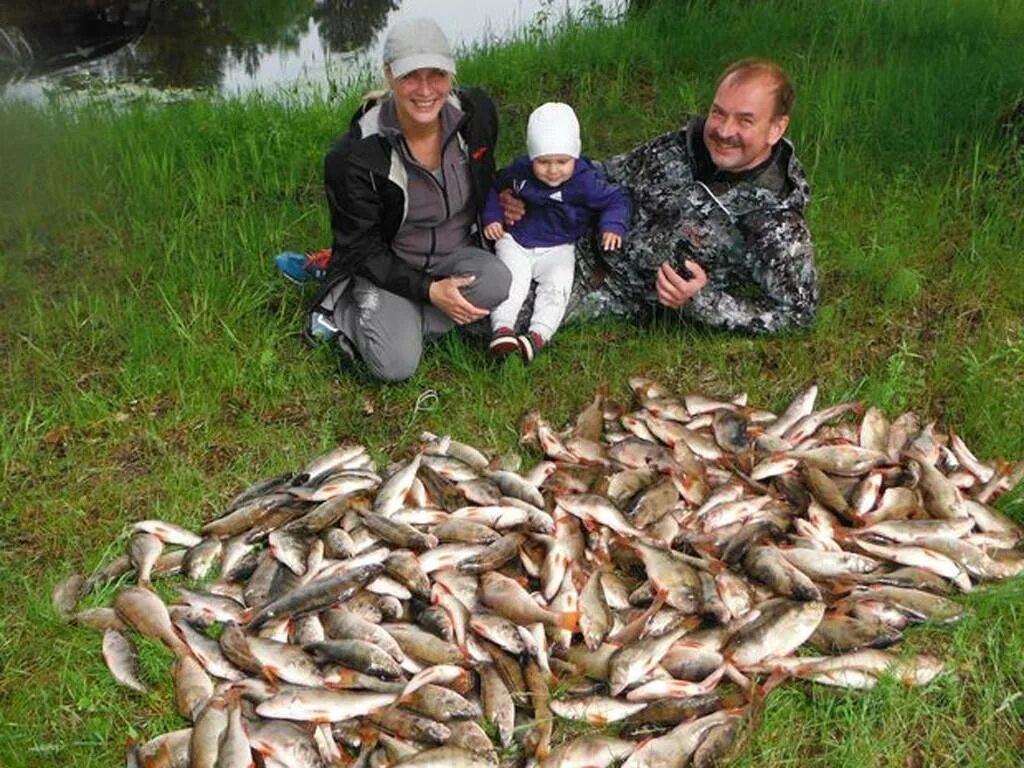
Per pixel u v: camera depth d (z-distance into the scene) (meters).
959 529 2.00
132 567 2.02
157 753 1.63
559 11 5.64
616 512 1.99
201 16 7.20
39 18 6.02
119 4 6.42
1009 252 2.86
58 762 1.69
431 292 2.44
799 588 1.84
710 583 1.85
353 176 2.36
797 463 2.13
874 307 2.75
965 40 4.43
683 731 1.63
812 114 3.68
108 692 1.77
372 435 2.42
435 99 2.28
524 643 1.75
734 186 2.54
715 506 2.05
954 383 2.47
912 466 2.12
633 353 2.63
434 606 1.82
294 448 2.39
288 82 5.64
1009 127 3.31
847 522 2.04
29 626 1.91
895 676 1.72
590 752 1.61
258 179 3.60
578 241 2.71
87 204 3.48
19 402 2.52
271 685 1.71
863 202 3.16
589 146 3.82
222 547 2.04
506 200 2.57
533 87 4.36
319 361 2.63
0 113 4.23
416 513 2.04
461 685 1.72
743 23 4.79
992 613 1.85
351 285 2.52
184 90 5.61
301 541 1.98
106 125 4.14
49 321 2.83
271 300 2.88
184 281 2.98
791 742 1.66
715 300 2.63
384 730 1.65
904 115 3.54
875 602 1.84
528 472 2.18
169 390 2.56
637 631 1.78
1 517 2.18
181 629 1.82
